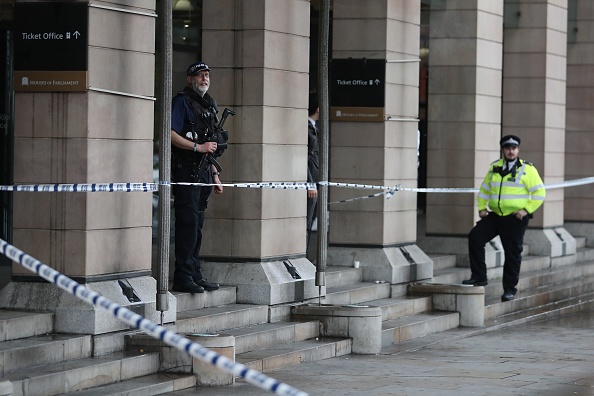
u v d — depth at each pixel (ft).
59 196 80.33
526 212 127.13
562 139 163.63
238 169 101.24
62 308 78.59
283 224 103.60
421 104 166.91
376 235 120.16
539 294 137.49
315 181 113.60
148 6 84.84
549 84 158.92
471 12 138.41
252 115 100.83
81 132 79.87
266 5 100.42
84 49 79.51
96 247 80.94
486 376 90.38
